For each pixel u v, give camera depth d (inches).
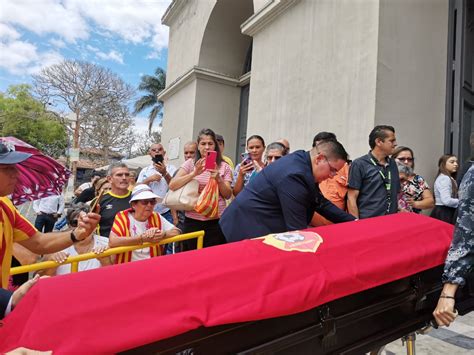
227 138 409.4
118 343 38.9
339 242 61.2
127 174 135.7
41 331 37.4
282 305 48.8
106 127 1240.8
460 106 193.3
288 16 244.7
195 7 425.4
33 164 77.4
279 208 87.0
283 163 85.7
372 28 175.8
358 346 61.2
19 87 1344.7
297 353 55.4
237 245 58.7
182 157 415.5
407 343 74.0
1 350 39.8
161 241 105.4
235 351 49.9
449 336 117.3
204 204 125.8
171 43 512.4
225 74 406.9
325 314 57.0
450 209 158.2
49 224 287.0
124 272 47.1
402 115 178.9
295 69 232.4
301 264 54.2
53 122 1298.0
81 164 1341.0
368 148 171.8
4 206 68.9
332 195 132.0
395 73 177.2
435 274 73.1
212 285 47.1
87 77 1228.5
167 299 43.8
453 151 192.5
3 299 56.4
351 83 185.6
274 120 249.9
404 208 144.7
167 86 508.4
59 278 45.3
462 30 196.4
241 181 148.1
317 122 208.1
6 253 68.9
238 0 369.4
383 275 59.7
